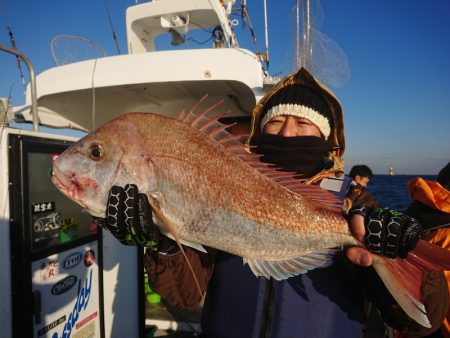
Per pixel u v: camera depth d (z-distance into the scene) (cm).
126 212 147
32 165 210
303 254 170
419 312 144
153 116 163
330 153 209
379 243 147
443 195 197
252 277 179
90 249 270
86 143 161
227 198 162
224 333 176
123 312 325
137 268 355
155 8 426
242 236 163
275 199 169
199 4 413
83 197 158
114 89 400
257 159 172
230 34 465
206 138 165
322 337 167
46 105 400
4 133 191
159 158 158
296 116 199
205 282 194
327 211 170
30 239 205
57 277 231
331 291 173
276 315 170
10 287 191
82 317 259
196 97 447
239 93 421
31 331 204
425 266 147
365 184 638
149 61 358
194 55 353
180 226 158
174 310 471
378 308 170
